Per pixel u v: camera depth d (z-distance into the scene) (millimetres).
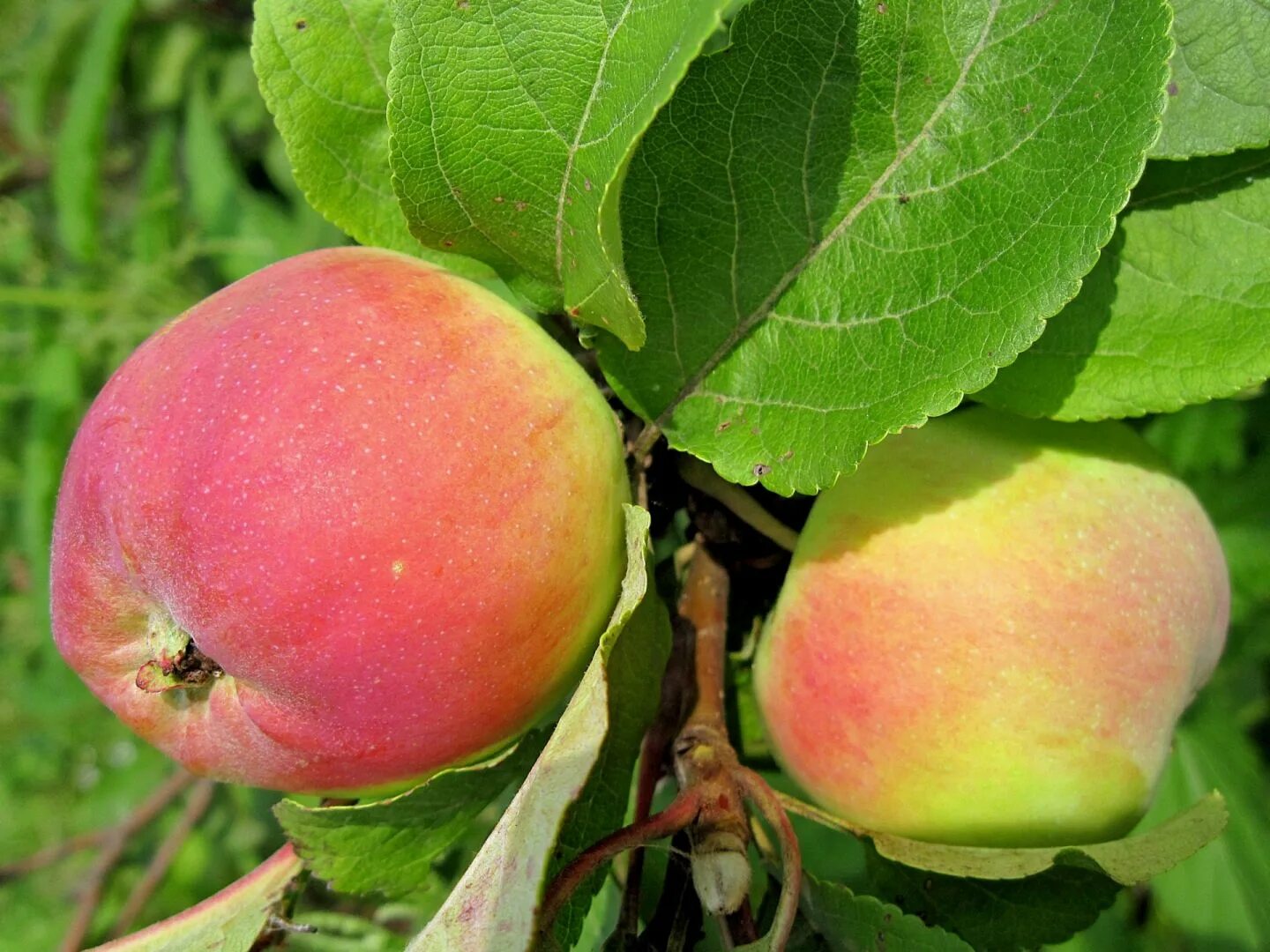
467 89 164
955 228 169
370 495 157
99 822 413
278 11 190
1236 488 314
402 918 297
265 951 188
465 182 170
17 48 397
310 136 192
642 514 172
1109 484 193
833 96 169
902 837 187
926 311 170
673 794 271
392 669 161
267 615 157
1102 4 161
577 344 197
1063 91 163
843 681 189
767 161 172
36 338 369
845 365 174
